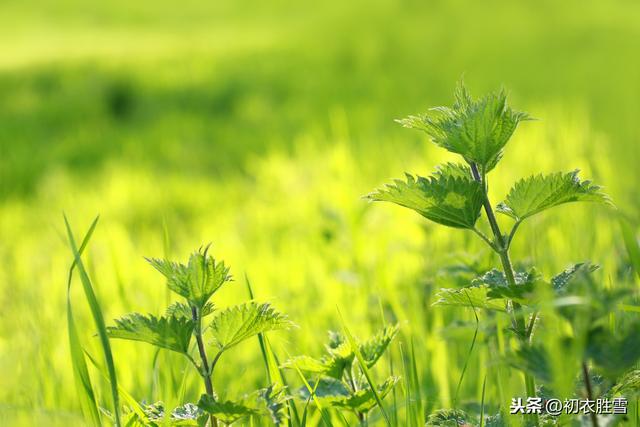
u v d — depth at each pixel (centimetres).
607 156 823
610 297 166
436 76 2880
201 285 217
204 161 2180
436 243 546
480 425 241
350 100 2703
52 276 705
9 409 288
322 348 401
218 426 238
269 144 2059
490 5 4050
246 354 429
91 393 246
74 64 3781
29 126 2953
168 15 6600
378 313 472
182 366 379
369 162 1023
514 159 813
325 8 5331
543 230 526
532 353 182
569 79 2336
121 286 454
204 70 3450
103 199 1433
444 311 436
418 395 287
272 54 3691
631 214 570
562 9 3884
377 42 3675
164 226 340
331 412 308
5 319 529
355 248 612
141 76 3419
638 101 1748
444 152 850
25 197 1972
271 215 919
